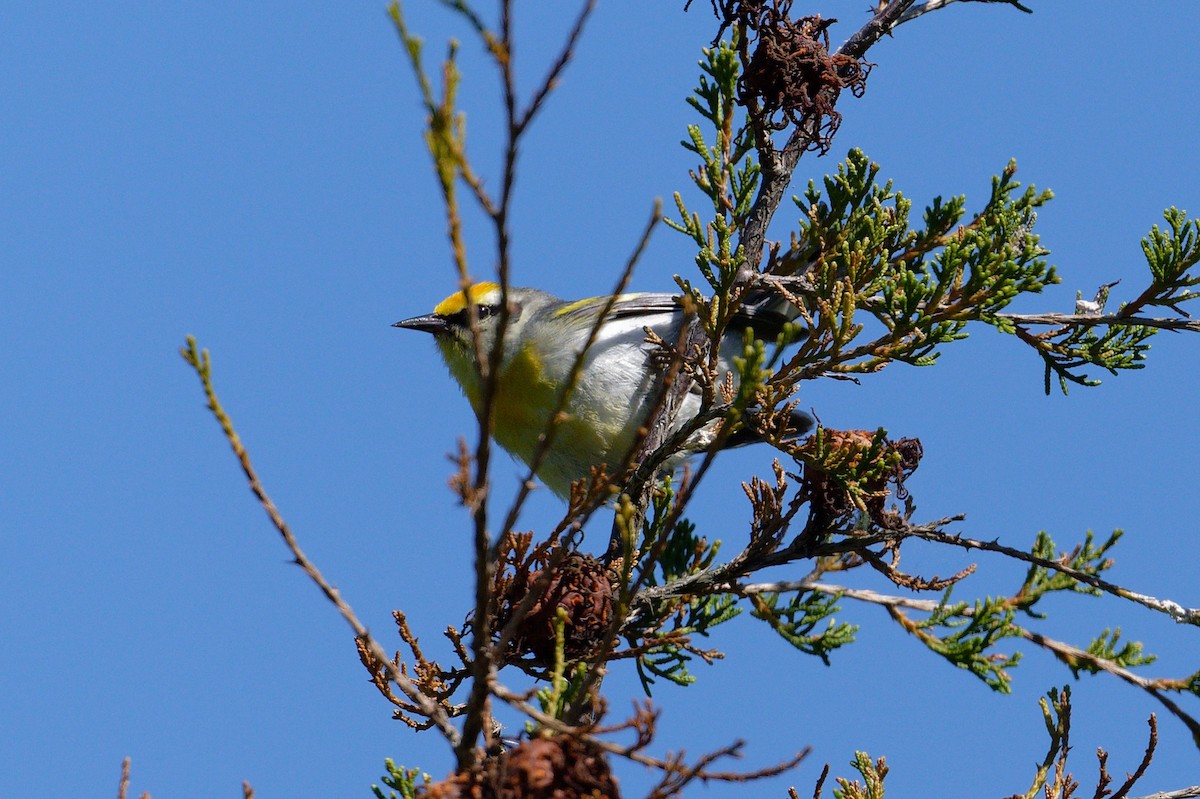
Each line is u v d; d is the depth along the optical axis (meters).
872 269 10.34
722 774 6.38
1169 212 10.79
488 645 6.58
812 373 9.98
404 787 8.98
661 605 10.64
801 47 10.71
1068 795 10.62
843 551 10.49
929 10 11.82
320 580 6.82
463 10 4.86
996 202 10.84
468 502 5.86
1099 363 11.27
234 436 6.46
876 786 10.84
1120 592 9.49
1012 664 9.34
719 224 10.12
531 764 6.60
